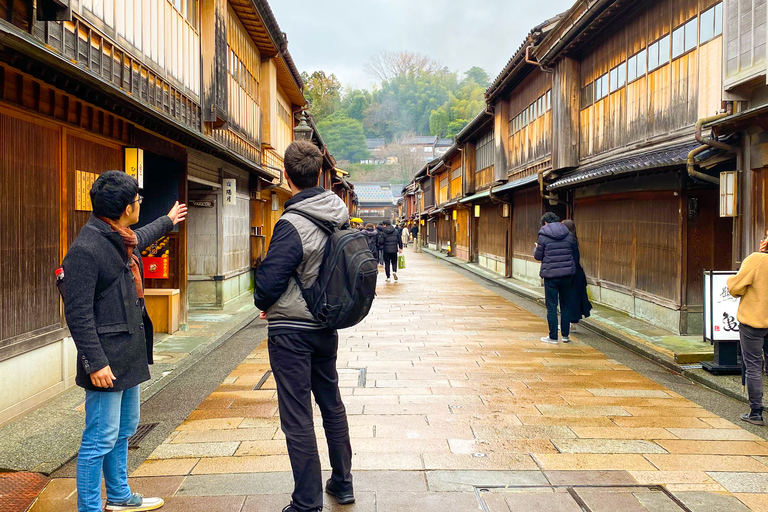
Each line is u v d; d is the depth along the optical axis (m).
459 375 5.97
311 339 2.86
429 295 13.31
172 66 7.48
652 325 8.69
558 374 6.04
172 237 8.54
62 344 5.10
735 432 4.27
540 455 3.80
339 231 2.87
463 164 24.44
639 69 9.02
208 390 5.45
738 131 6.11
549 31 11.88
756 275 4.37
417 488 3.30
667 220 8.27
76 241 2.63
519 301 12.25
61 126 5.04
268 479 3.45
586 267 11.81
